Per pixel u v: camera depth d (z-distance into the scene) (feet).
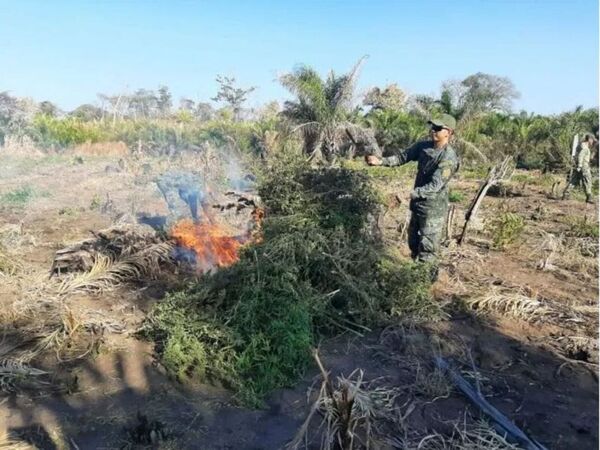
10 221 29.45
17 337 15.28
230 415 11.98
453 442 11.13
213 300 14.88
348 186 19.04
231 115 104.99
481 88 82.69
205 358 13.33
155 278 19.90
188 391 12.85
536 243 28.35
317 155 64.80
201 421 11.72
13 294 17.84
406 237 27.04
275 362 13.10
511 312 17.99
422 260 19.74
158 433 11.05
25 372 13.28
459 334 16.28
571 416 12.48
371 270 17.42
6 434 11.03
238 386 12.74
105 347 14.66
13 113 90.07
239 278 15.10
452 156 19.26
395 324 16.30
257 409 12.21
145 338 15.26
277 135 68.23
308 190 18.74
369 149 71.31
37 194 38.83
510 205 42.86
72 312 15.97
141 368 13.76
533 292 19.86
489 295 18.83
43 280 19.12
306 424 10.39
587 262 25.14
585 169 46.19
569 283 22.20
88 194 39.65
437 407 12.51
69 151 86.53
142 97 136.26
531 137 79.10
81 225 28.94
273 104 89.81
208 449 10.80
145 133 90.02
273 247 16.29
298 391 12.91
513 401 13.02
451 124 19.03
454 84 84.58
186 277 19.94
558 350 15.74
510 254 26.27
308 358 13.73
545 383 13.91
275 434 11.34
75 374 13.43
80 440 11.02
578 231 32.09
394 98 111.96
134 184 44.47
